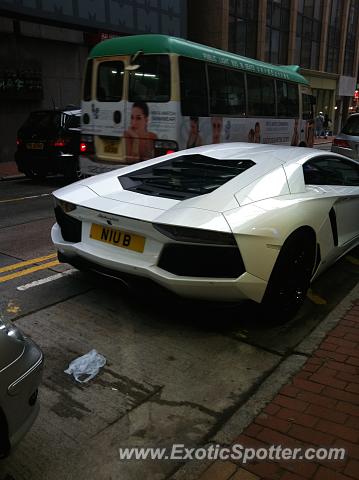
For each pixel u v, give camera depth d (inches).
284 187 152.3
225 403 113.0
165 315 156.8
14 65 582.6
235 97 386.3
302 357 132.3
